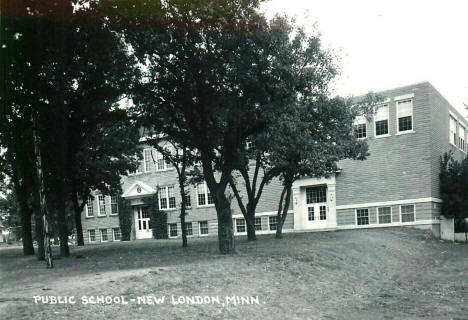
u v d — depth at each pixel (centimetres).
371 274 1722
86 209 5031
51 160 2028
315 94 2045
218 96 1822
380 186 3284
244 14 1606
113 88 1964
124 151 2878
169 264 1558
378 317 1080
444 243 2836
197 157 2581
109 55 1852
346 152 2327
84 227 5031
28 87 1839
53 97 1881
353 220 3381
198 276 1320
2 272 1543
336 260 1806
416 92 3180
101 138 2744
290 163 2275
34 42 1738
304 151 1875
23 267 1723
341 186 3450
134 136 2345
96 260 1861
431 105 3173
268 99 1738
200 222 4203
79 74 1909
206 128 1886
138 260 1773
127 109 2156
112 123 2159
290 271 1545
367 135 3359
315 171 2241
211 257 1750
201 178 2761
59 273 1432
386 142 3284
